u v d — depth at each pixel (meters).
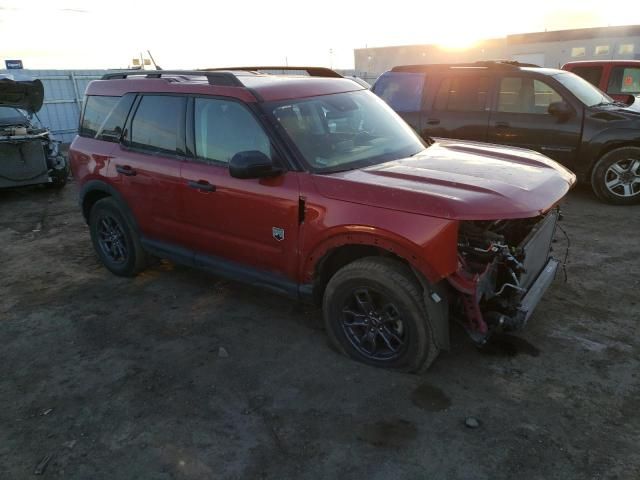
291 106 3.72
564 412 2.90
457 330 3.79
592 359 3.39
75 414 3.05
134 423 2.95
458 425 2.83
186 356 3.62
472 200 2.88
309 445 2.73
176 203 4.15
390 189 3.04
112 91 4.79
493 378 3.23
